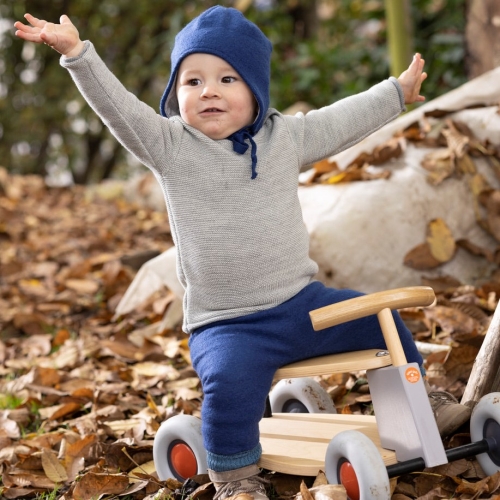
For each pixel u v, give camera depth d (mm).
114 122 2330
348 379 3195
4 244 6676
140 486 2504
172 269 4145
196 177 2398
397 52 5070
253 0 8344
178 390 3350
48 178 11266
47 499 2543
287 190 2479
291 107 7066
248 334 2340
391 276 3809
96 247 6250
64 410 3291
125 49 10266
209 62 2434
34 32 2248
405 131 4254
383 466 2074
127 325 4309
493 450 2295
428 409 2164
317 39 8055
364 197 3863
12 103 10500
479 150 4047
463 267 3938
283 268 2420
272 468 2328
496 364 2521
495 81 4250
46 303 5023
